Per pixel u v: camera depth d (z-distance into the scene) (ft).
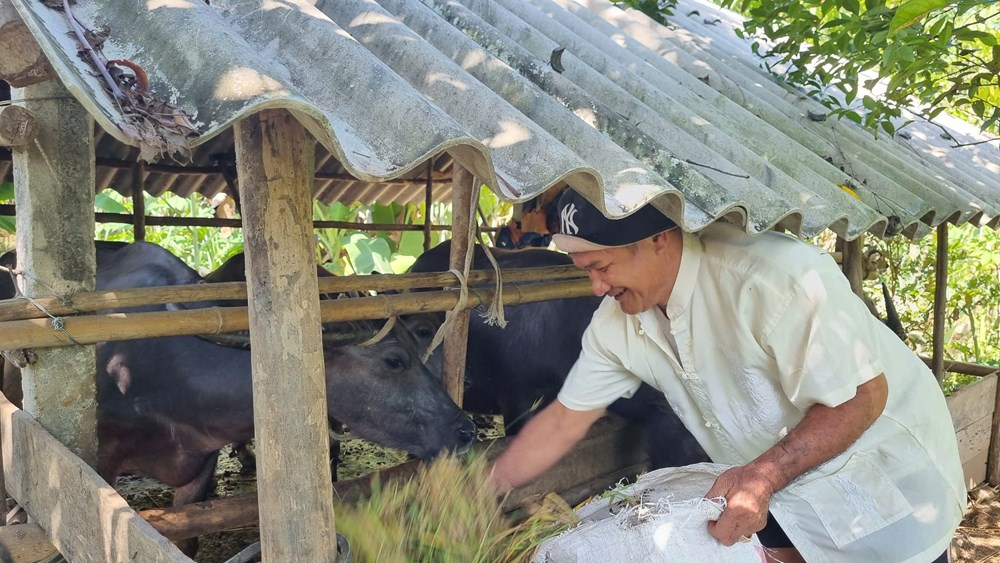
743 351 6.72
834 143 12.15
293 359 4.95
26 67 5.15
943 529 6.67
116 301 6.86
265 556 5.24
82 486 6.22
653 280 6.84
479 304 8.74
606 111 7.02
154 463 9.46
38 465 7.00
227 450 15.11
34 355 6.97
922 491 6.66
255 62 4.37
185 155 4.08
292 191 4.84
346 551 5.54
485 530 7.07
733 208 6.15
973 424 15.93
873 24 10.24
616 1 16.84
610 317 7.62
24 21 4.83
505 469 8.01
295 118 4.76
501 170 5.18
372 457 14.28
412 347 9.75
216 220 16.31
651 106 8.89
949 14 11.00
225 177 16.43
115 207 22.88
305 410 5.03
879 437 6.72
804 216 7.45
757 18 12.82
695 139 7.67
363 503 7.36
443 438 9.41
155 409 8.97
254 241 4.84
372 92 4.90
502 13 9.68
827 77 12.67
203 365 8.84
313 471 5.12
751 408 6.99
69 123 6.87
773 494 6.24
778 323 6.34
